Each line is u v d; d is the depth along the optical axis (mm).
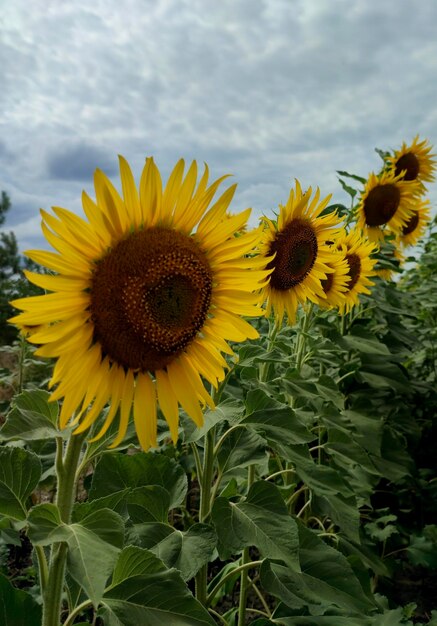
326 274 813
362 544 767
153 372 398
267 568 479
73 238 341
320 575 484
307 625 515
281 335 804
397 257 1414
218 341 426
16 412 354
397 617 595
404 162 1200
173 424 394
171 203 386
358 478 838
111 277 360
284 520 438
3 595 375
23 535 834
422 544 848
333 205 946
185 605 326
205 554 417
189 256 391
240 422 493
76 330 350
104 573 262
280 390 650
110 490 480
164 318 386
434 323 1388
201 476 524
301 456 512
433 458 1122
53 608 326
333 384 725
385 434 917
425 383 1123
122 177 358
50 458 509
